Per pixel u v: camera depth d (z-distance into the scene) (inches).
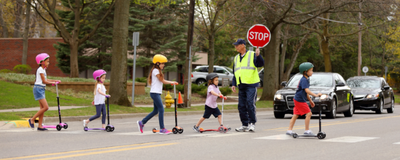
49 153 296.7
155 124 577.9
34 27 1921.8
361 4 1021.2
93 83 1052.5
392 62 2082.9
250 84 439.5
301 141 361.1
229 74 1658.5
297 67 2100.1
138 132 447.2
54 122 615.8
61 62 1508.4
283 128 490.3
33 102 812.6
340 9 1053.8
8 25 1939.0
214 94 431.8
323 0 1022.4
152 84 428.5
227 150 308.3
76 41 1115.9
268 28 1109.1
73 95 951.6
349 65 2183.8
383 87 891.4
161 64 428.1
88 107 751.1
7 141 367.9
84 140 373.4
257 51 433.1
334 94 677.3
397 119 655.1
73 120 651.5
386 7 1016.9
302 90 383.2
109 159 269.0
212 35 1098.1
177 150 308.0
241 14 1042.7
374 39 1726.1
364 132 445.4
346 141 362.6
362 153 297.1
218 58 2331.4
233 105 989.2
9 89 869.8
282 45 1987.0
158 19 1569.9
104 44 1558.8
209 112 438.0
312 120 636.7
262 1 957.8
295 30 1578.5
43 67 476.4
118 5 807.7
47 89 947.3
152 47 1644.9
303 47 1940.2
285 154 291.3
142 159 269.3
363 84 897.5
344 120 634.2
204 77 1656.0
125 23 812.0
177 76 1959.9
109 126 459.8
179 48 1635.1
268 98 1139.3
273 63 1141.1
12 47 1652.3
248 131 449.1
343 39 1621.6
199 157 277.6
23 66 1354.6
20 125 538.0
